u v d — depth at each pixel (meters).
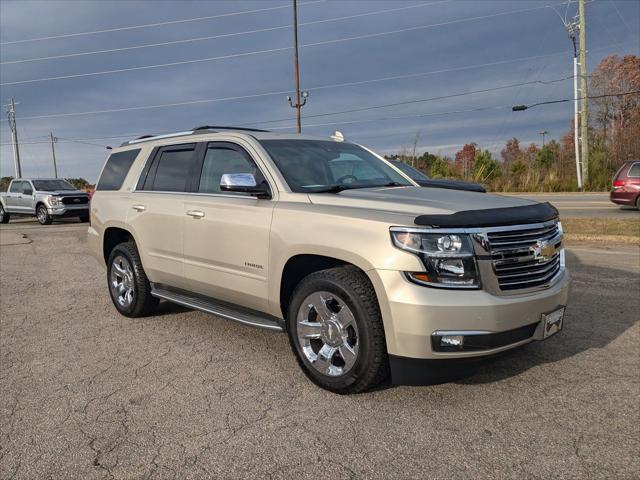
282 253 3.84
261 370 4.07
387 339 3.26
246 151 4.48
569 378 3.86
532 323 3.36
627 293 6.38
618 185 17.38
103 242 5.97
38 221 21.36
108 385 3.81
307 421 3.24
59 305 6.30
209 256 4.51
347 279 3.45
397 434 3.07
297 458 2.83
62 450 2.93
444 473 2.69
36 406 3.47
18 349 4.64
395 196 3.84
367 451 2.89
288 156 4.42
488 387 3.71
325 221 3.61
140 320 5.55
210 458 2.83
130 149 5.97
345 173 4.62
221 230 4.36
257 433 3.09
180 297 5.01
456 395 3.59
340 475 2.67
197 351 4.53
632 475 2.66
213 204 4.49
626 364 4.12
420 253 3.15
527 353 4.37
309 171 4.37
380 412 3.35
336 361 3.66
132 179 5.68
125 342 4.80
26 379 3.94
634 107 38.97
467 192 4.18
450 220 3.20
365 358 3.38
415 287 3.15
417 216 3.25
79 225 19.59
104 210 5.92
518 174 32.38
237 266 4.27
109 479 2.65
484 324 3.14
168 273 5.05
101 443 2.99
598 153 32.25
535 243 3.43
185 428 3.16
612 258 8.85
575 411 3.35
